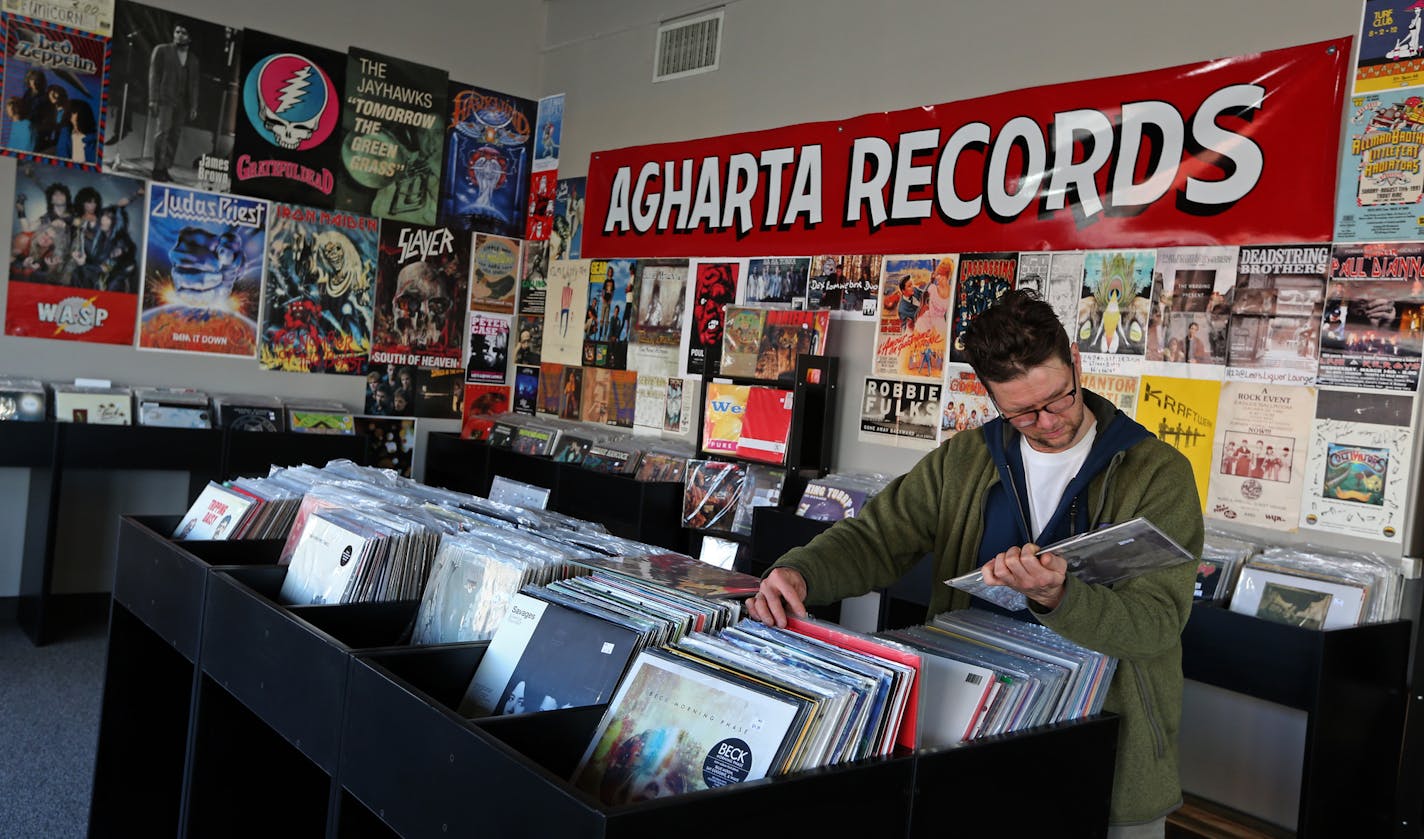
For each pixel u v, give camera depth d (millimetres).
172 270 5238
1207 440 3373
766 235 4824
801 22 4746
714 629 1613
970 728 1468
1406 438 2965
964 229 4055
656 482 4688
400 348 5938
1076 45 3742
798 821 1242
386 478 2840
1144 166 3543
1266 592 2877
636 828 1104
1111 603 1495
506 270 6285
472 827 1294
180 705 2576
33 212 4879
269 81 5434
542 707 1560
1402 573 2936
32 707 3754
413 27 5848
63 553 5098
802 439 4352
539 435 5574
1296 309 3188
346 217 5711
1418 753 2859
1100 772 1623
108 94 5023
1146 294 3529
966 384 3996
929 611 1961
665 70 5418
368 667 1547
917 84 4254
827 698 1298
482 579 1880
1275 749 3195
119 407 4785
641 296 5461
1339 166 3104
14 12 4777
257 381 5512
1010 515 1839
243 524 2471
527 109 6289
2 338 4844
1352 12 3082
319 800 2252
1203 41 3406
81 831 2844
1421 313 2943
